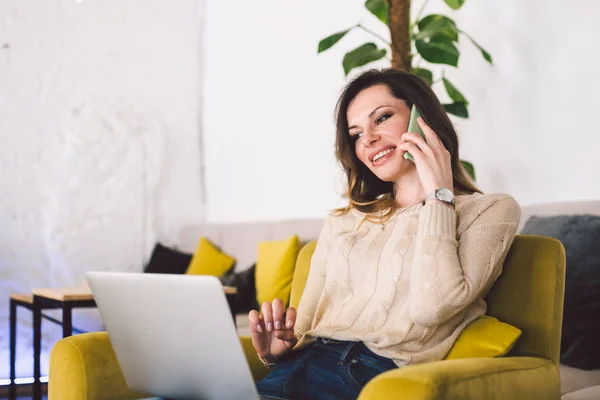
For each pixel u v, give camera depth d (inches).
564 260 57.7
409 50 111.7
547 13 107.0
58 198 173.5
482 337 54.3
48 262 172.6
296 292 73.2
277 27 170.6
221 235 167.5
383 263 59.6
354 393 53.0
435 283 52.7
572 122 103.3
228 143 186.1
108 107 181.9
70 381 60.2
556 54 105.7
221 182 188.4
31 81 173.6
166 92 190.7
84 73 179.8
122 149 181.3
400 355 54.5
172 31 191.9
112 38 183.9
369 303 59.1
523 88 111.0
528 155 110.0
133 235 181.8
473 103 119.8
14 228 169.6
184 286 48.1
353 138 68.6
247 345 67.0
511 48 113.0
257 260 146.5
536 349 56.1
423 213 56.5
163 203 188.5
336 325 59.7
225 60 188.2
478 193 62.3
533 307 56.8
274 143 170.1
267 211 171.9
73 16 179.3
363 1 146.7
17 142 171.2
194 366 51.0
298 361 58.4
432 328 55.7
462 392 44.3
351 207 67.4
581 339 75.0
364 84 67.8
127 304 52.8
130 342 55.1
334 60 153.4
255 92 176.9
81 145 176.2
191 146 193.8
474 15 119.9
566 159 104.1
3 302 167.2
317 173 156.6
